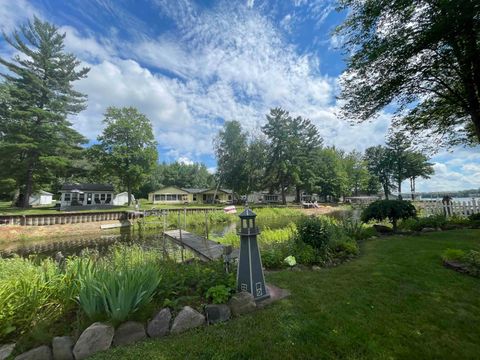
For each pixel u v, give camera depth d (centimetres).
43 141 2319
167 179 7306
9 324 245
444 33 505
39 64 2494
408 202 869
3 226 1573
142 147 3431
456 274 413
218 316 297
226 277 367
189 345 249
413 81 671
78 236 1684
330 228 674
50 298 290
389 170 4822
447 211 1109
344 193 5041
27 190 2380
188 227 1966
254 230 360
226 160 4356
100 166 3153
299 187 4412
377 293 359
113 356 232
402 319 287
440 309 305
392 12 567
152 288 292
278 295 369
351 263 528
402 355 227
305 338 256
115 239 1557
